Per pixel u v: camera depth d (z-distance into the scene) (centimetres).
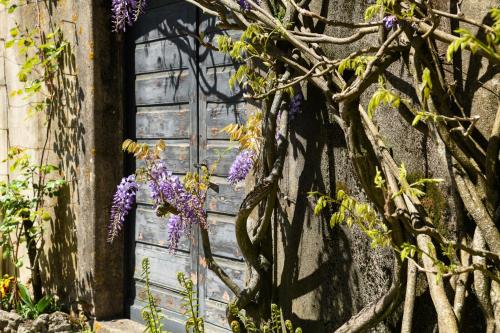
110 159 458
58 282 500
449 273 208
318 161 303
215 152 398
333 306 296
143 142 456
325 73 261
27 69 502
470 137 230
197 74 409
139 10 405
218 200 397
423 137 255
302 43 273
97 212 453
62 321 471
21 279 551
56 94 493
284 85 276
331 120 296
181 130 423
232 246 389
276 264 325
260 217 324
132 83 462
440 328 229
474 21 213
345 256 291
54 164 499
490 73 230
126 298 465
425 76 187
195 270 412
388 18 239
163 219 436
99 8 452
